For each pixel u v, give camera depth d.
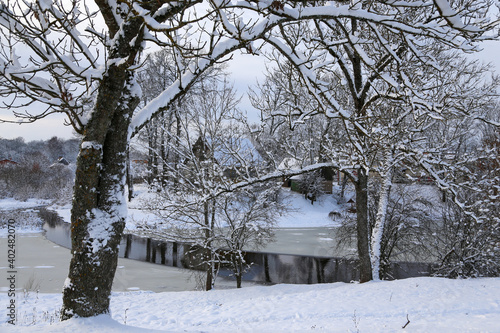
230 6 5.05
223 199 18.14
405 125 13.69
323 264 25.09
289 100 14.34
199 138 18.45
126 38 5.93
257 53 6.64
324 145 14.36
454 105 11.08
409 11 10.17
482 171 18.25
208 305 11.64
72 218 6.12
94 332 5.41
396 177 19.86
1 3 5.21
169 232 18.64
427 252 21.95
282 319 8.93
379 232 15.41
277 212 19.42
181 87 6.91
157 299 13.01
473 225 18.36
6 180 64.88
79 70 5.73
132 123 6.71
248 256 27.11
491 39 6.73
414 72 11.95
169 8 5.86
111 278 6.25
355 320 8.11
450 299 9.68
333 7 6.73
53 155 130.38
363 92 13.60
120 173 6.43
